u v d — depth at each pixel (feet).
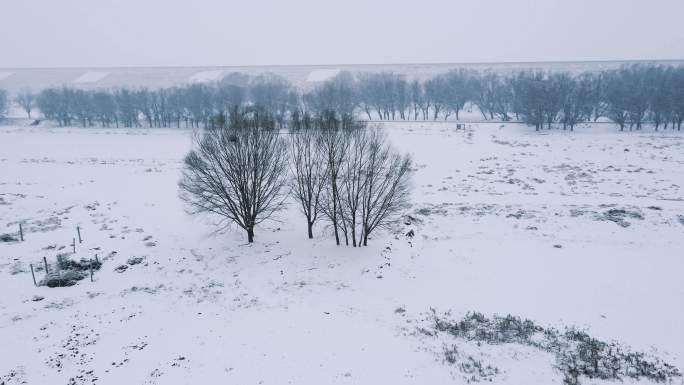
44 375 58.65
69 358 62.23
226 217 110.11
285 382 56.18
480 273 87.66
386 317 72.79
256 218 102.22
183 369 59.41
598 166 166.09
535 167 167.73
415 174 158.61
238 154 93.45
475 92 343.67
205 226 110.11
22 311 74.33
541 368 57.98
